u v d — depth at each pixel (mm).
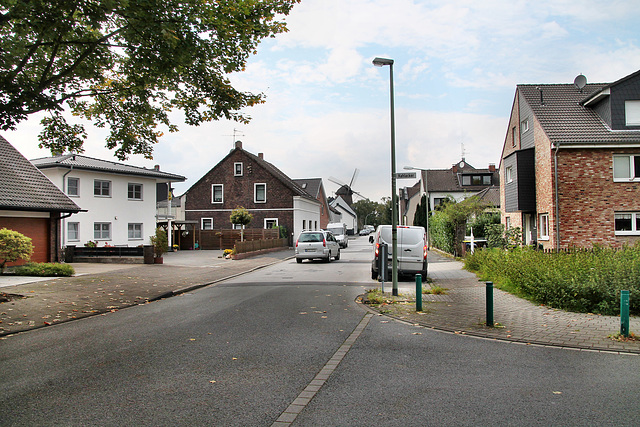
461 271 18766
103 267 19953
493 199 40938
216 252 34625
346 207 96688
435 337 7512
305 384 5137
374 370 5668
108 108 13023
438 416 4207
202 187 44906
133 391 4910
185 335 7637
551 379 5297
